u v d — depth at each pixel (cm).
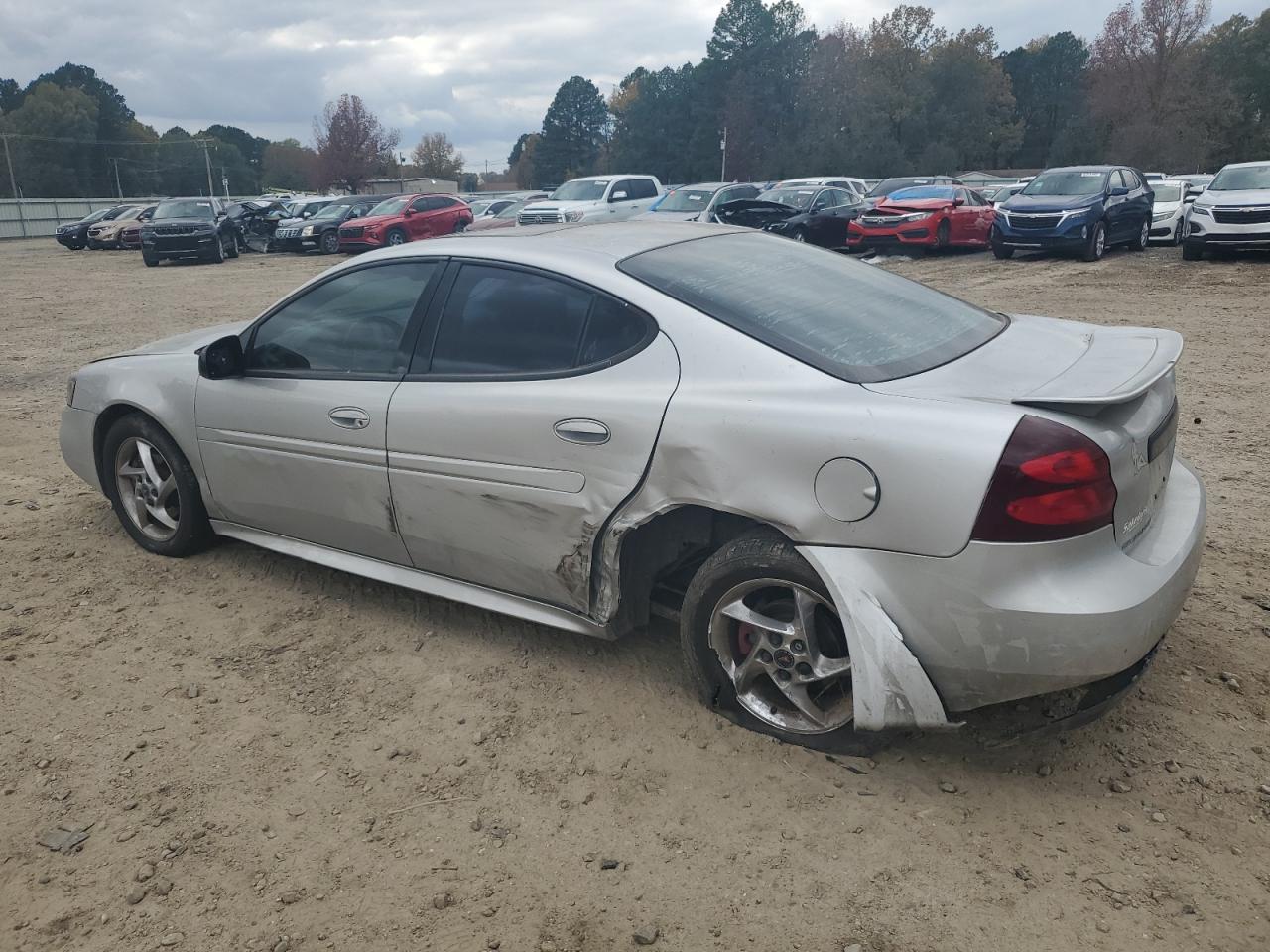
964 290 1405
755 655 292
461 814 268
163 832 263
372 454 350
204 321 1341
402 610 391
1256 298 1212
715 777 280
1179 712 302
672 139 9325
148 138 12812
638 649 355
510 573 332
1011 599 238
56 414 756
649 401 288
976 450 238
